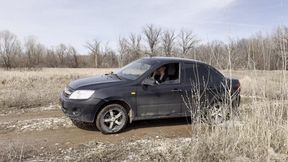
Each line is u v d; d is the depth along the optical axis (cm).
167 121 707
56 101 972
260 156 441
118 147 511
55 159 455
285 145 477
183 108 643
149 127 652
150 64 646
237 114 538
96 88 580
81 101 569
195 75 661
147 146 516
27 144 524
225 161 432
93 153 479
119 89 591
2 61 5878
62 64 7475
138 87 606
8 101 886
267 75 548
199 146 460
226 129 498
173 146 504
